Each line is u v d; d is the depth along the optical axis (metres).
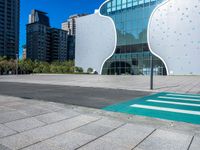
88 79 31.30
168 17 43.22
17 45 134.12
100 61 54.91
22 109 7.63
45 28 136.25
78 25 60.81
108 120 6.42
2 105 8.34
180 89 16.97
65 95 12.82
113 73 51.97
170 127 5.81
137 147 4.32
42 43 133.75
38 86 19.33
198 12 39.75
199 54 39.38
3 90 15.69
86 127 5.67
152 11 45.56
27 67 82.81
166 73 42.97
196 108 8.84
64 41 144.25
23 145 4.37
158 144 4.49
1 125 5.70
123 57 50.28
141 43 47.19
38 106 8.23
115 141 4.65
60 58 141.25
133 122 6.27
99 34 55.31
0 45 122.75
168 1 43.31
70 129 5.48
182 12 41.50
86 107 8.80
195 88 17.75
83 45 59.19
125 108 8.80
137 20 48.16
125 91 15.43
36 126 5.69
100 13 55.38
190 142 4.61
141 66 46.97
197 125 6.12
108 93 14.06
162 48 43.72
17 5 135.00
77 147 4.29
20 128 5.48
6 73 80.19
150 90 16.12
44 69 72.44
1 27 123.38
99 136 4.96
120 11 51.28
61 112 7.33
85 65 58.59
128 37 49.59
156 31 44.66
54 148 4.23
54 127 5.63
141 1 47.59
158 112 8.02
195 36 39.91
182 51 41.19
